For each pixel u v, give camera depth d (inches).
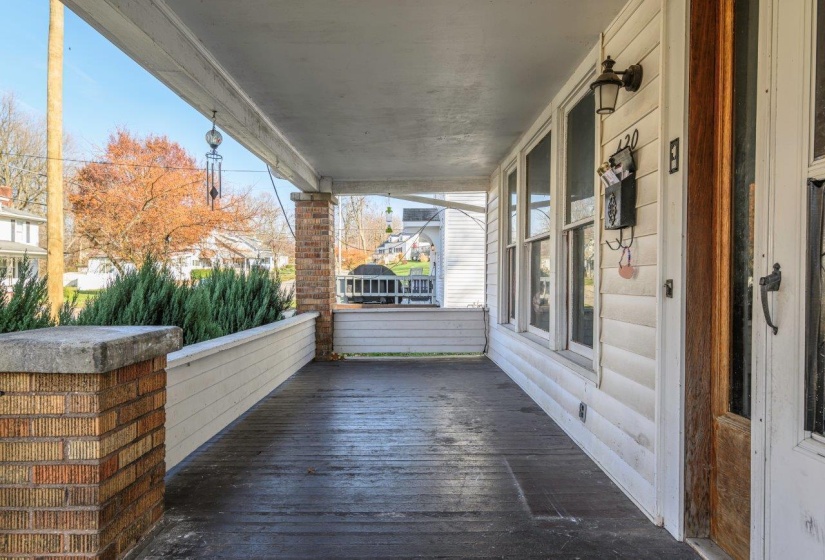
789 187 57.4
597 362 109.4
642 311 90.3
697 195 76.8
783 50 58.5
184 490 97.7
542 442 125.8
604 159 109.4
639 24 93.2
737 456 71.3
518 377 194.9
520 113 162.7
